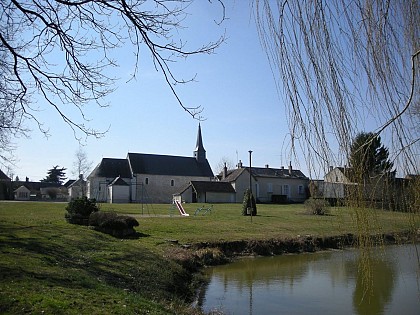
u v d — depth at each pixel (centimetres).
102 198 6731
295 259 2280
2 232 1545
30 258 1106
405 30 370
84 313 718
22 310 682
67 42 585
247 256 2361
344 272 1873
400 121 395
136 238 2164
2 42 589
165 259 1661
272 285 1611
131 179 6856
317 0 365
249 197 3903
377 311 1245
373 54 373
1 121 808
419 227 463
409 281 1477
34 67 624
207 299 1370
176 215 3722
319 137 372
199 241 2361
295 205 5544
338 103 369
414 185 434
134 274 1273
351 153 395
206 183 6088
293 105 374
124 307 809
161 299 1130
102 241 1730
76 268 1132
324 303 1335
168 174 7094
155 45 495
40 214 2809
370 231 450
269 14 375
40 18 548
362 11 371
